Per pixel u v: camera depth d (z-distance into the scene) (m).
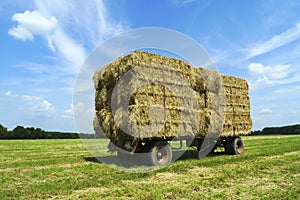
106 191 6.87
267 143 24.92
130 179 8.48
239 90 15.34
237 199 6.19
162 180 8.31
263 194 6.50
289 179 8.14
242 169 9.54
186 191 6.71
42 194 6.65
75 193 6.82
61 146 26.84
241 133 15.18
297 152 15.95
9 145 29.22
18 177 9.20
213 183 7.66
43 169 10.52
